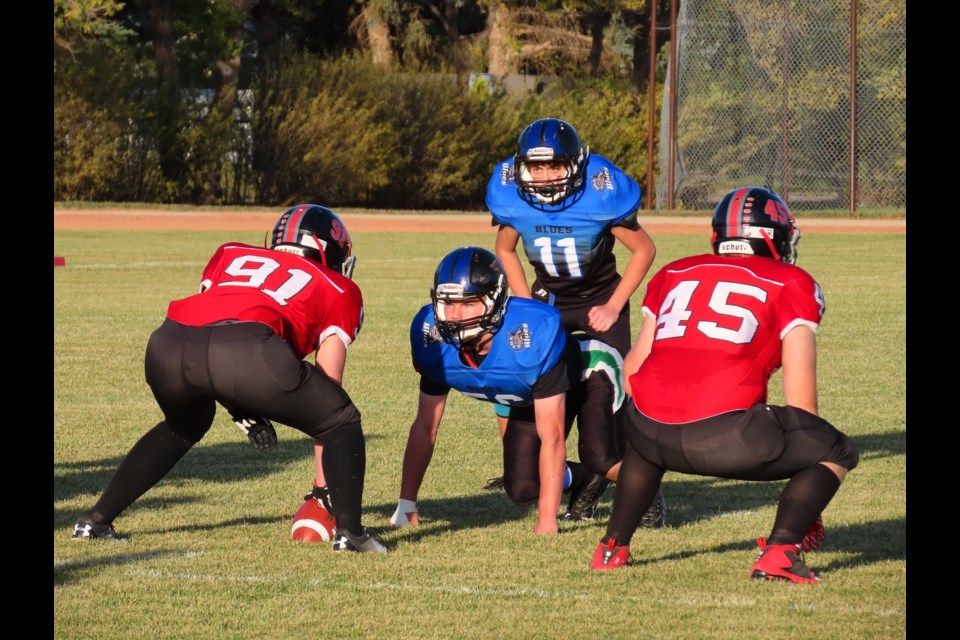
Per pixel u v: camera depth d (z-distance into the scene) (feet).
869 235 228.22
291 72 308.81
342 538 45.85
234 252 47.75
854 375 89.25
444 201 329.72
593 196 55.98
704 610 38.63
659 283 44.16
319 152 305.53
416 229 253.44
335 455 45.39
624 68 409.49
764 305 41.65
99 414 75.20
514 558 45.27
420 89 320.91
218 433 71.77
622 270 165.07
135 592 40.75
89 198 285.23
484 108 331.57
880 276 157.48
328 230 49.11
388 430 72.02
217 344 43.83
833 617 37.83
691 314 42.06
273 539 48.14
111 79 281.74
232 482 59.11
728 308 41.70
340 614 38.45
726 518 52.85
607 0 379.14
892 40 269.64
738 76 273.54
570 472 52.49
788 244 44.45
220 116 298.35
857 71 271.08
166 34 295.69
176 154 294.87
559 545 47.42
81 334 108.06
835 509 53.52
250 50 343.05
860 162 274.36
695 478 61.82
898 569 43.37
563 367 48.83
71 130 279.28
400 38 398.21
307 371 44.62
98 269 163.12
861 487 57.77
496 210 57.72
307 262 47.55
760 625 37.14
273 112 304.50
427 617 38.11
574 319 59.36
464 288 46.52
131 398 80.43
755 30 271.69
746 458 40.16
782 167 273.54
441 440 69.56
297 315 45.98
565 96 350.02
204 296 45.85
